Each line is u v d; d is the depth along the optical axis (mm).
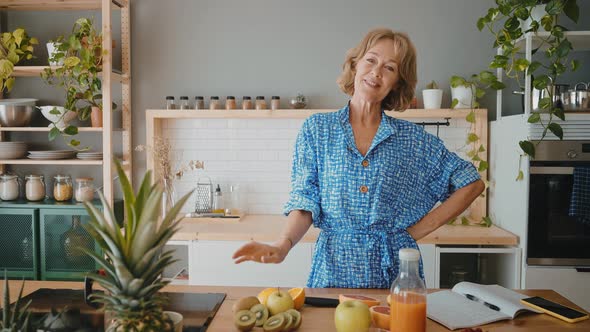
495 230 3076
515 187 2930
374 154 1748
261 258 1417
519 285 2850
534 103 2750
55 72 3240
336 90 3547
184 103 3465
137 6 3576
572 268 2779
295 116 3373
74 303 1501
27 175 3445
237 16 3564
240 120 3605
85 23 3240
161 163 3424
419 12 3488
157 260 1039
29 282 1731
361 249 1725
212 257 3018
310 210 1710
